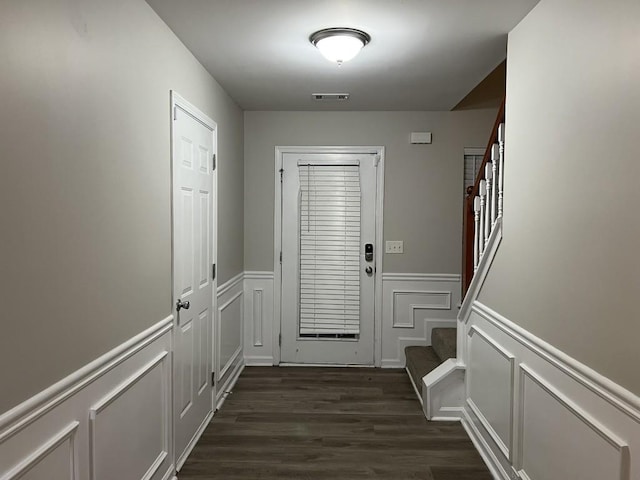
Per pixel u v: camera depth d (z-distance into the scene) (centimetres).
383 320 448
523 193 226
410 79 339
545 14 205
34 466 133
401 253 445
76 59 155
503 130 264
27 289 131
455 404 332
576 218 175
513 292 237
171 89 248
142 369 209
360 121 441
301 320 450
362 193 444
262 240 448
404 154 441
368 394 379
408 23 239
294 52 283
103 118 173
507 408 240
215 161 335
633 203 141
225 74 326
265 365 452
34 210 133
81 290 159
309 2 216
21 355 128
